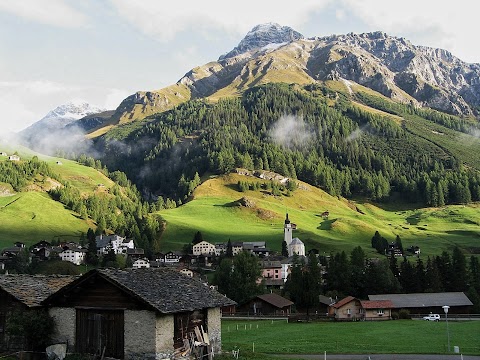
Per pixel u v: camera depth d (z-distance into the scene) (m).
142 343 33.72
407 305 116.69
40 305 37.03
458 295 122.19
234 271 135.62
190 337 37.22
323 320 107.25
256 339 65.62
